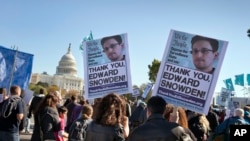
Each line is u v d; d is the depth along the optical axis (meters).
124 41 9.50
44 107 8.34
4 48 11.17
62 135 8.28
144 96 26.59
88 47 9.75
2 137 8.37
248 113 10.00
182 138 4.42
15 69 11.48
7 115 8.38
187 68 7.47
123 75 9.45
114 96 5.50
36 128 8.46
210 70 7.33
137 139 4.44
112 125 5.34
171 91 7.52
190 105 7.39
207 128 8.93
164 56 7.62
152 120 4.57
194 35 7.49
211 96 7.27
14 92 8.69
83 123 7.55
